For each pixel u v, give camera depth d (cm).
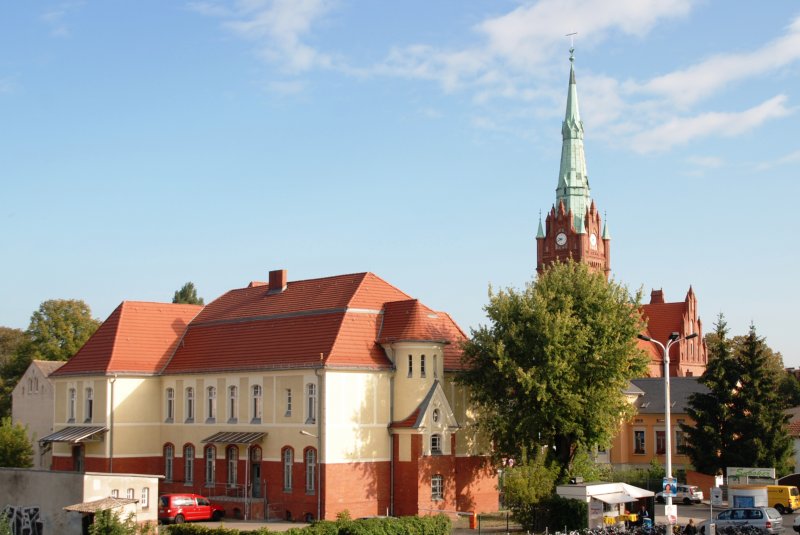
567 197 15362
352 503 6456
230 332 7681
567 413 6397
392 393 6775
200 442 7412
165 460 7781
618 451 10169
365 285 7150
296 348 6888
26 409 10388
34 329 11800
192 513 6494
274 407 6875
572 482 6162
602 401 6450
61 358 11625
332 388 6488
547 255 15362
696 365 14462
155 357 7931
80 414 7925
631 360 6650
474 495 7038
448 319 7519
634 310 6738
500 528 6081
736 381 8106
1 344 13812
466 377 6750
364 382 6644
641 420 10131
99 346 7988
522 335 6488
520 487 5731
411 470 6569
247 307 7881
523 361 6506
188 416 7631
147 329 8081
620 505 5941
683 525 6000
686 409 8312
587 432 6519
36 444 9644
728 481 7519
